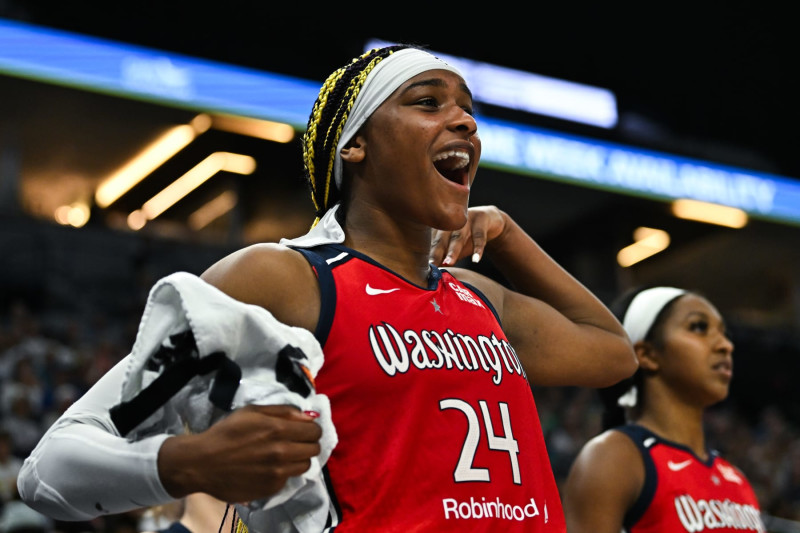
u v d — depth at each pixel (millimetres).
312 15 31219
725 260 41469
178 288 2684
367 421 3018
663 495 5910
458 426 3096
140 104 28844
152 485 2551
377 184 3496
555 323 4051
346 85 3605
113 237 29594
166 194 36312
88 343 24375
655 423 6492
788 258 41000
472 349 3309
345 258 3322
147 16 28281
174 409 2748
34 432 16734
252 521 2980
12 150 30984
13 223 28250
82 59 27062
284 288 3129
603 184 34156
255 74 29781
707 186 36062
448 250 4000
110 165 33906
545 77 34156
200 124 30594
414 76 3494
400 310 3230
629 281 42031
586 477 5891
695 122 36906
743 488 6449
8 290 27438
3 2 26484
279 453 2473
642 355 6590
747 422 29438
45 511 2826
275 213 37281
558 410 24375
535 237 39750
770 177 37562
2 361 20500
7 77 26547
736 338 32812
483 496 3041
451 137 3438
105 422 2871
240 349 2688
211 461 2482
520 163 32719
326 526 2910
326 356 3055
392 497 2936
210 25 29312
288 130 31109
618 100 35531
